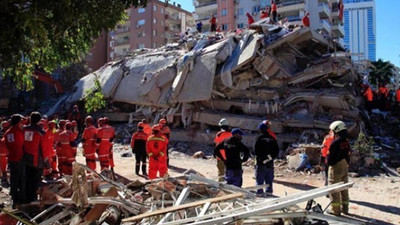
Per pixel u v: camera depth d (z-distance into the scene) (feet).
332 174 25.64
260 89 63.72
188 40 78.79
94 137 37.42
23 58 25.21
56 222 20.36
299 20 159.43
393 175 41.09
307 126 55.77
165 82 72.02
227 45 68.59
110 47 203.21
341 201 26.43
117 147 65.16
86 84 90.68
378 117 69.36
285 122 57.16
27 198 26.40
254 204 20.01
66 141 36.81
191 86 67.31
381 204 29.25
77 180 21.20
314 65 63.21
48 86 120.98
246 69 65.21
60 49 25.89
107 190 24.14
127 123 79.15
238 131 27.84
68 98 91.30
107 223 19.80
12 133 25.96
